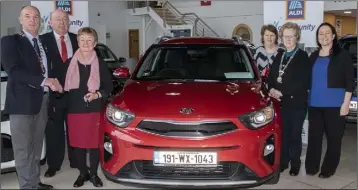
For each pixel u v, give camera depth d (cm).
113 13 1552
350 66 336
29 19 292
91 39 310
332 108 345
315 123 359
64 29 354
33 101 294
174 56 393
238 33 1345
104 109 310
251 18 1301
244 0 1308
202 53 394
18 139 294
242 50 399
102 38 1509
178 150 273
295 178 354
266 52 433
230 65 379
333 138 350
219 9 1384
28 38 294
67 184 335
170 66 385
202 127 277
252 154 277
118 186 326
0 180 327
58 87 294
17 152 296
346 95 338
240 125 279
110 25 1548
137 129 282
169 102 296
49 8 514
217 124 279
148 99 303
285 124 356
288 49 351
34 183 307
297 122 351
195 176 277
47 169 376
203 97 304
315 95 351
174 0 1501
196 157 273
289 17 510
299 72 345
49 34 354
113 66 872
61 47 354
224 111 283
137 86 341
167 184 276
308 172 365
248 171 280
